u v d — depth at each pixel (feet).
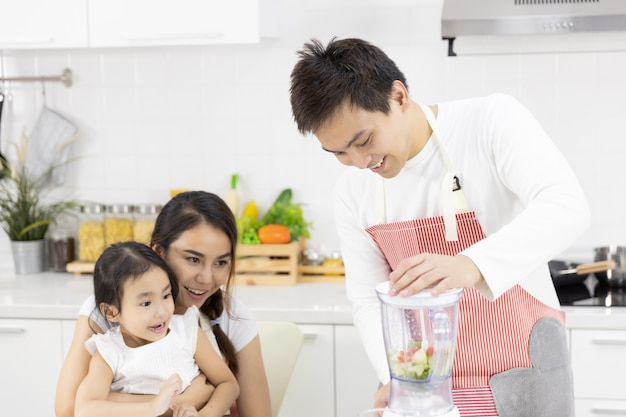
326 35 10.71
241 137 11.06
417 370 4.51
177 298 6.63
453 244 5.81
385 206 6.03
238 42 9.75
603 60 10.30
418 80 10.59
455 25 9.21
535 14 9.04
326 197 10.98
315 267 10.63
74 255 11.43
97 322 6.68
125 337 6.42
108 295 6.23
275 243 10.46
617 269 9.68
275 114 10.96
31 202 11.20
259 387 7.07
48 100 11.34
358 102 4.83
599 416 8.84
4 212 11.41
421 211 5.88
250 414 6.99
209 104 11.07
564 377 5.83
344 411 9.35
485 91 10.50
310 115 4.92
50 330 9.58
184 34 9.84
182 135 11.16
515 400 5.67
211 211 6.48
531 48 10.24
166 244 6.49
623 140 10.37
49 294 10.01
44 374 9.66
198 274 6.47
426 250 5.88
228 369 6.67
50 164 11.31
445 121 5.74
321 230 11.05
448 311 4.44
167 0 9.84
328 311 9.19
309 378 9.34
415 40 10.53
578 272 9.71
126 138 11.27
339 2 10.63
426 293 4.51
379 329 6.09
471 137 5.65
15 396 9.75
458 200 5.71
